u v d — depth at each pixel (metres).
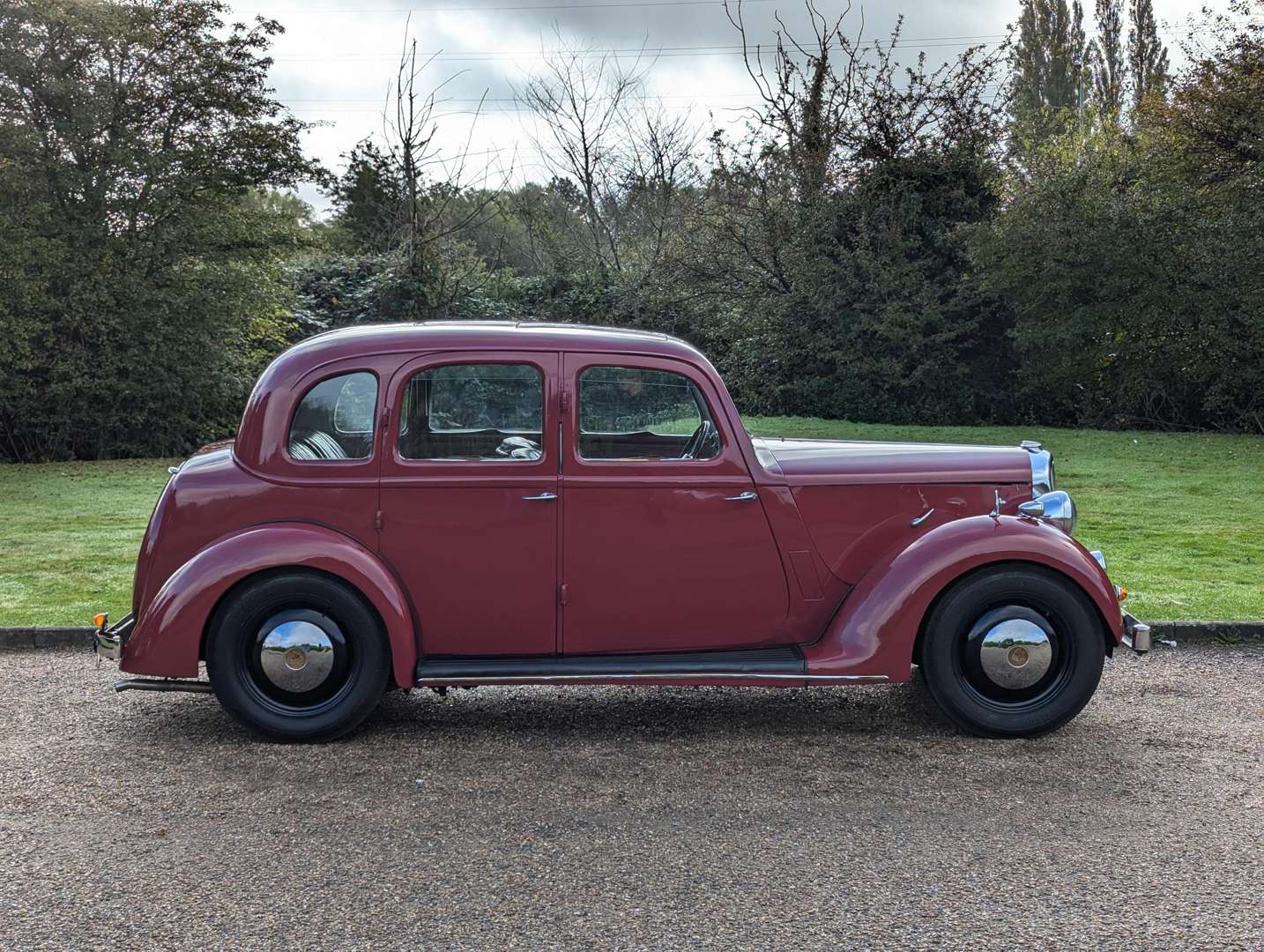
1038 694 4.56
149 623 4.38
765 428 18.47
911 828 3.63
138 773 4.16
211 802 3.87
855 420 20.77
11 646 6.07
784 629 4.67
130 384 16.97
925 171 20.17
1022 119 23.03
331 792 3.97
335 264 23.59
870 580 4.57
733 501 4.55
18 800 3.88
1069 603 4.48
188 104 17.25
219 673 4.43
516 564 4.50
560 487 4.48
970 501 4.72
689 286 22.64
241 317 18.08
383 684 4.50
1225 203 17.88
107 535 9.66
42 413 16.95
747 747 4.47
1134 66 44.53
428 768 4.23
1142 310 17.69
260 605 4.41
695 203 23.89
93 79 16.52
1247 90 17.58
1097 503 10.75
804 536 4.62
